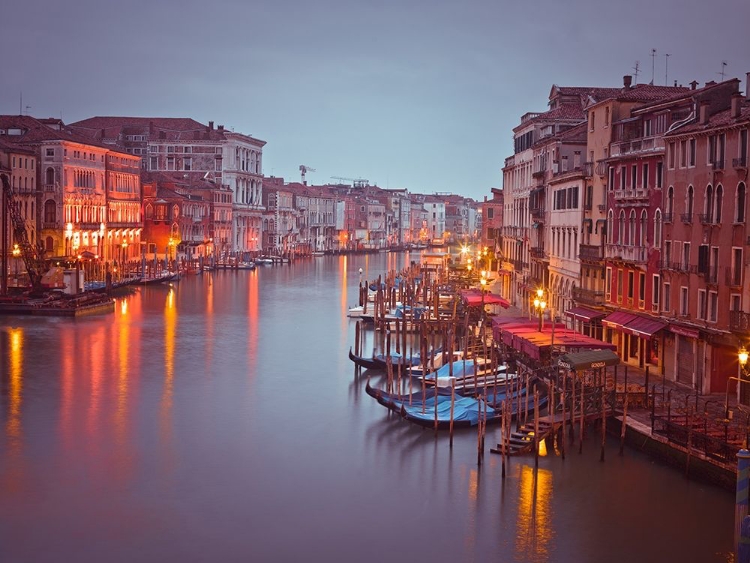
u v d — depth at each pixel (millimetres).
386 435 41344
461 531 31297
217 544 30375
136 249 128875
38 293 83688
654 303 48125
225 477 36156
